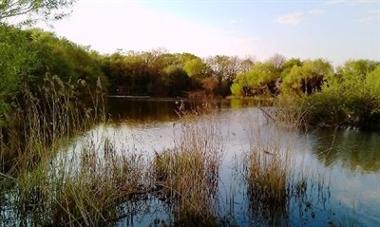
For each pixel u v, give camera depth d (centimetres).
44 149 937
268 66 6656
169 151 1258
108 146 1101
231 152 1695
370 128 2650
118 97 6206
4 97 1223
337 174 1355
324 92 2877
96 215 863
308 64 4925
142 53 7581
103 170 973
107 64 7006
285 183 1066
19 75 1241
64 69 3178
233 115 3206
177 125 2744
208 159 1199
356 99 2731
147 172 1171
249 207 1016
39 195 920
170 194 1072
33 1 1234
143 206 1020
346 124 2730
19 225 870
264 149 1144
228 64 7538
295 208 1016
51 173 915
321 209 1008
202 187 952
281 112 1217
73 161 969
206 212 915
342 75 3294
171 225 895
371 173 1377
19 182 927
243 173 1326
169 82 6606
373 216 964
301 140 2066
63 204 873
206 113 1617
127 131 2409
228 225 898
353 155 1692
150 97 6366
